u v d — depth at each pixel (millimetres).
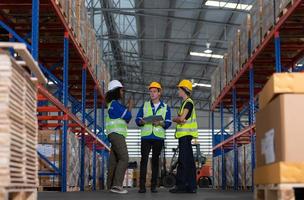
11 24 9695
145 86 39469
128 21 26328
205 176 24188
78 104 16828
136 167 27844
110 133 9188
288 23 9164
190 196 7824
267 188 3555
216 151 19609
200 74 35031
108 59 32125
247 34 12125
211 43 27453
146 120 9422
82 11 11984
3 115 3084
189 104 9211
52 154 10094
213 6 22234
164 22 25469
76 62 12938
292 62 11938
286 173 3146
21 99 3525
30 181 3826
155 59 31656
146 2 23641
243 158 13984
